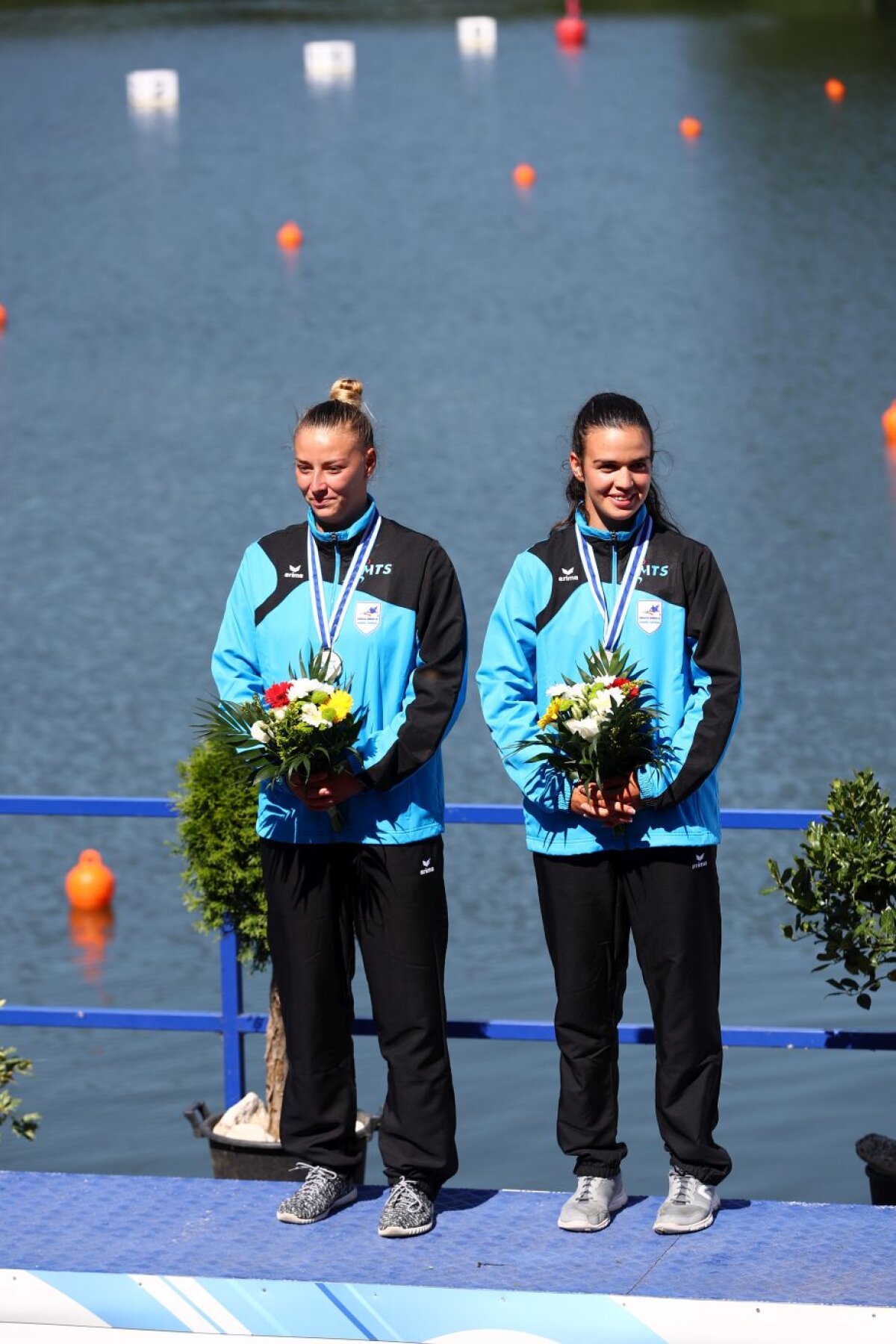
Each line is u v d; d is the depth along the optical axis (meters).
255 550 18.72
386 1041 18.08
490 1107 31.36
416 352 121.06
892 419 95.00
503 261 152.38
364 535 18.28
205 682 61.97
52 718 58.72
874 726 54.22
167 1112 31.88
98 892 44.22
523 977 37.31
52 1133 30.97
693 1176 17.80
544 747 18.06
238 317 135.50
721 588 18.00
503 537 78.12
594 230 163.88
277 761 17.36
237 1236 17.70
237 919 21.95
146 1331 16.44
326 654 17.86
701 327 125.25
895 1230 17.50
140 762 54.47
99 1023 21.84
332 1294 16.17
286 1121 18.47
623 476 17.66
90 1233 17.80
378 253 158.62
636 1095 32.00
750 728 54.72
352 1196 18.50
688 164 194.50
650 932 17.72
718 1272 16.70
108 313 139.75
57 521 85.38
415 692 17.88
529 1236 17.56
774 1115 30.70
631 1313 15.73
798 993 35.78
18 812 21.81
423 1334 16.03
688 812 17.69
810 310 128.75
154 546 80.31
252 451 97.19
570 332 125.12
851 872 19.28
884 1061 33.00
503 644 18.33
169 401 110.50
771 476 88.75
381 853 17.86
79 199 192.38
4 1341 16.55
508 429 98.69
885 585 70.19
